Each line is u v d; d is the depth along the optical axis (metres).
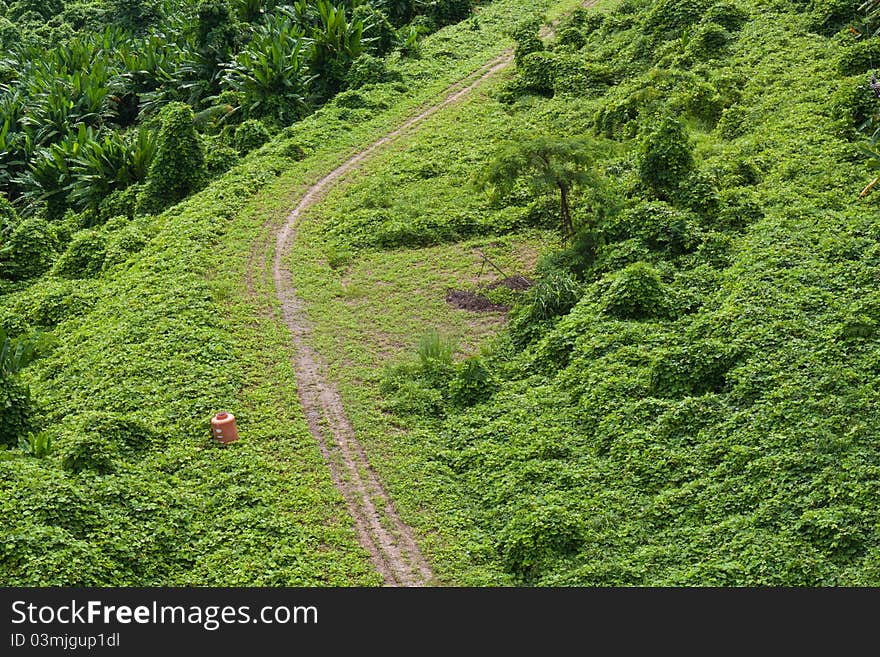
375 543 17.75
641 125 33.53
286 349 25.02
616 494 18.22
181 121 37.31
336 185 35.84
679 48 40.31
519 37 45.19
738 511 17.14
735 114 32.97
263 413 21.95
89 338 26.22
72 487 17.61
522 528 17.19
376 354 24.73
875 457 17.03
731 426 18.80
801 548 15.62
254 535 17.86
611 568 16.19
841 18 37.72
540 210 31.31
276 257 30.48
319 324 26.36
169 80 51.03
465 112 41.31
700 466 18.34
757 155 29.88
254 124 41.50
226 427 20.67
